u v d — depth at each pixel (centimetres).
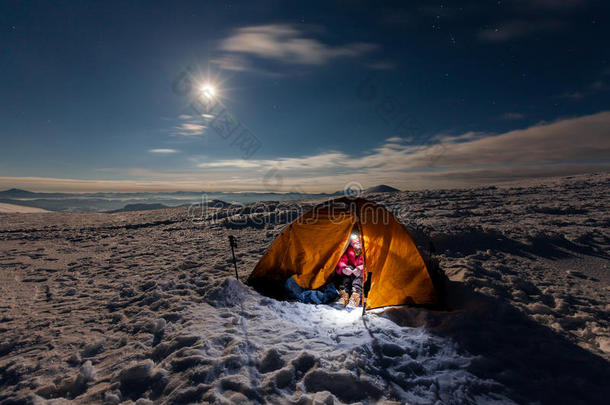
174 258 760
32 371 283
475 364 280
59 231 1194
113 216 1747
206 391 236
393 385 248
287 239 538
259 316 379
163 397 235
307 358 272
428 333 342
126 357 296
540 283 555
